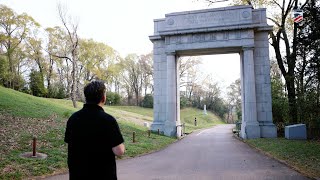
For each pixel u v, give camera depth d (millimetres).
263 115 27250
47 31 60188
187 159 14602
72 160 3377
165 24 29625
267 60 27781
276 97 30469
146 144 19781
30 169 10789
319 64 18984
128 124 30875
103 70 59375
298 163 12047
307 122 25484
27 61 63656
